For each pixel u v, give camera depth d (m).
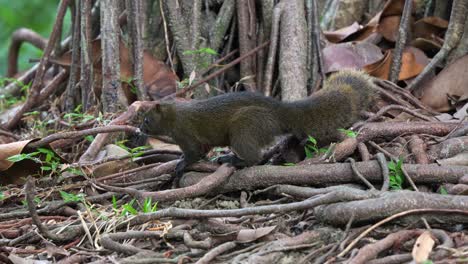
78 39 10.21
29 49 18.28
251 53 9.77
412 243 5.75
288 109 7.59
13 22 21.34
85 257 6.29
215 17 10.38
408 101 9.09
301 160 7.92
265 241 6.21
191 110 7.62
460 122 7.79
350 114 7.71
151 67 9.94
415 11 10.42
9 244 6.77
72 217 7.25
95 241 6.48
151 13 10.55
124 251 6.21
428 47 9.97
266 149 7.99
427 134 7.82
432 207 5.93
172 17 9.81
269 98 7.64
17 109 10.91
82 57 9.80
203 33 10.28
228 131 7.57
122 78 9.84
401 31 9.39
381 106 8.87
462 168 6.85
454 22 9.23
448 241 5.62
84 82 9.84
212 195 7.43
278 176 7.16
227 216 6.29
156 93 9.73
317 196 6.45
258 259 5.71
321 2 11.02
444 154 7.43
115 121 8.11
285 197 7.04
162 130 7.79
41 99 10.69
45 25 21.39
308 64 9.80
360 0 10.62
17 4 21.81
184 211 6.38
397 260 5.50
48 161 7.62
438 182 6.87
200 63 9.92
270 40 9.88
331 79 8.22
